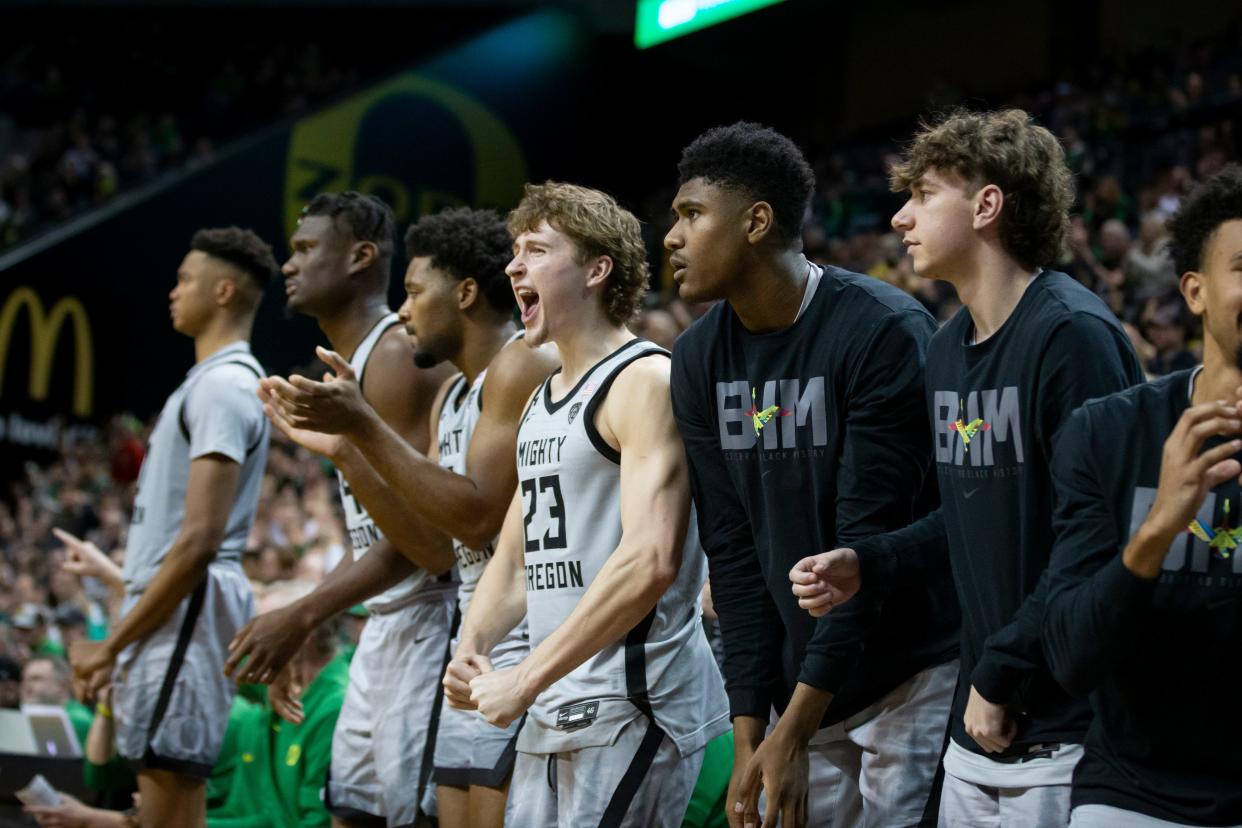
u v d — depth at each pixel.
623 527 2.23
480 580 2.49
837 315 2.20
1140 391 1.72
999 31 13.98
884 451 2.15
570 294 2.36
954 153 1.98
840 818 2.36
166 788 3.45
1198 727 1.64
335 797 3.18
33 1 17.19
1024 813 1.90
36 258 12.52
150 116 17.45
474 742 2.77
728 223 2.18
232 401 3.48
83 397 12.60
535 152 14.20
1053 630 1.67
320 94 17.08
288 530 8.10
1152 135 10.38
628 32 14.45
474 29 14.72
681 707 2.29
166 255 12.66
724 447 2.28
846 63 15.33
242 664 2.99
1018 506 1.92
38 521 11.14
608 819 2.21
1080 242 7.47
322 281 3.26
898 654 2.25
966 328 2.05
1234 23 11.39
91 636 6.57
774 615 2.30
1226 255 1.61
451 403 3.05
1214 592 1.62
